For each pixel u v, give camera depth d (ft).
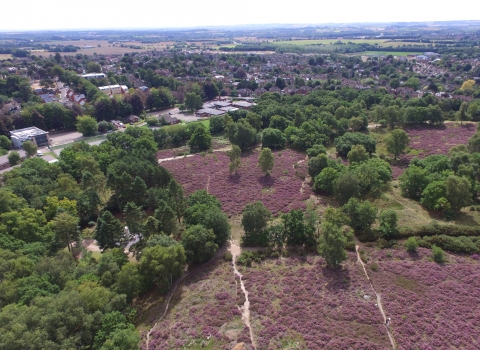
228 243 202.90
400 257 173.58
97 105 533.55
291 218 193.36
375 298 143.64
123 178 242.37
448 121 443.73
